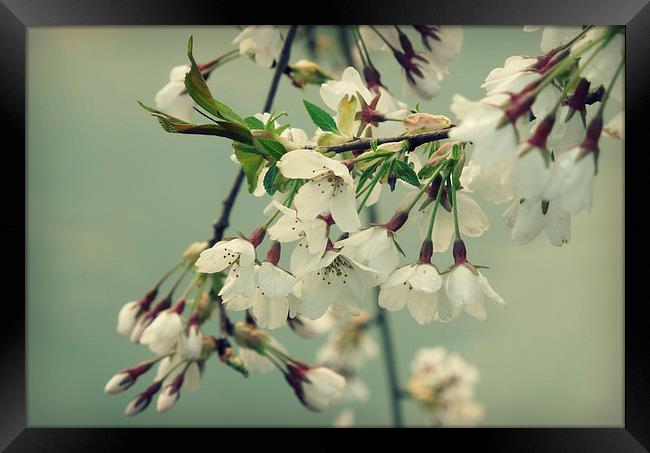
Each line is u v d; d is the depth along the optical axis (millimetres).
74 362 863
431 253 785
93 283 867
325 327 904
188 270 860
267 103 859
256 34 856
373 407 905
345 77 808
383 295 788
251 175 799
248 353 857
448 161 799
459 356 893
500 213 865
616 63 831
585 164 764
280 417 859
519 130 758
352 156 800
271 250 785
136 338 856
